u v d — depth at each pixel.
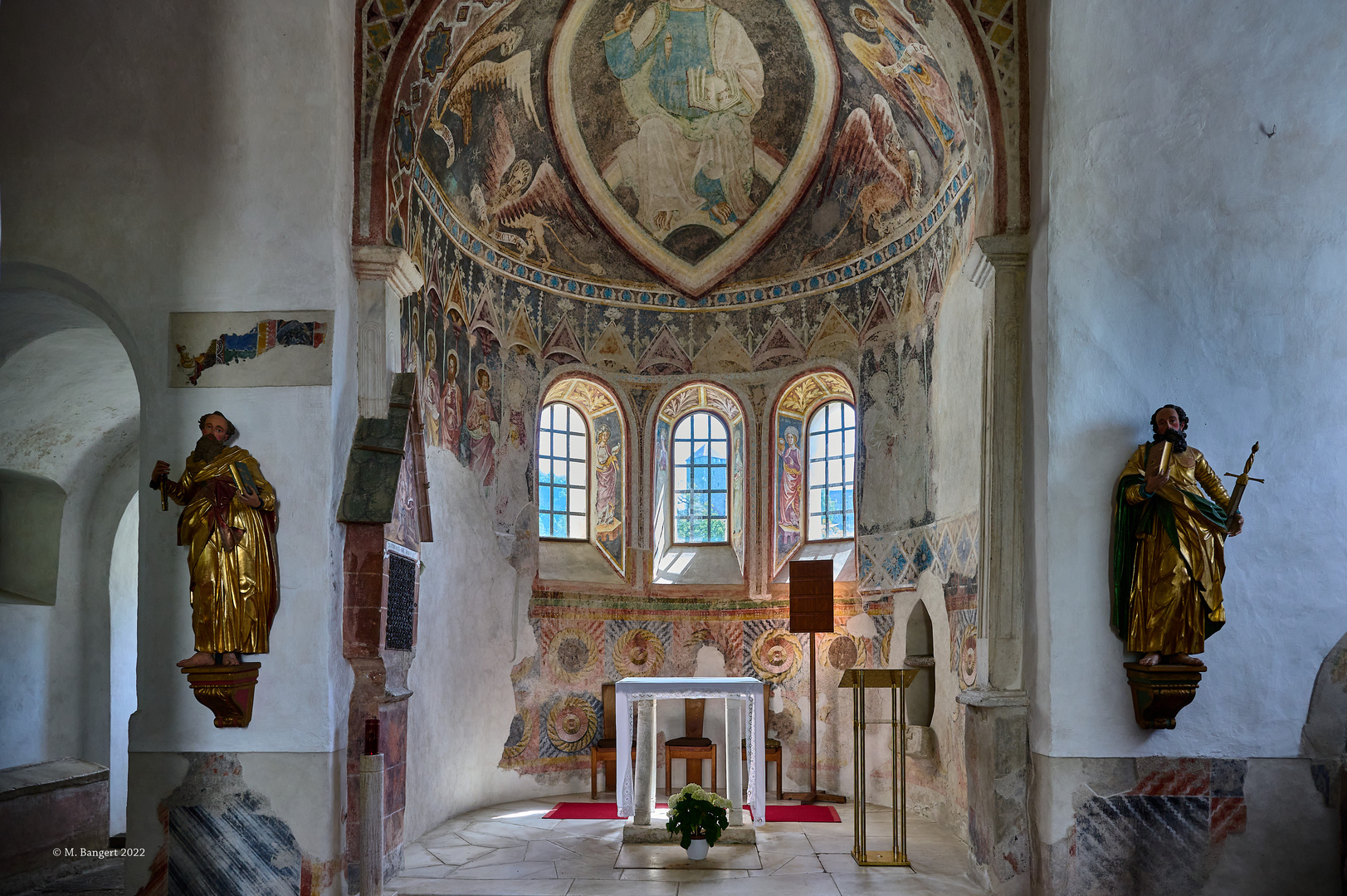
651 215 13.28
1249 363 8.04
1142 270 8.09
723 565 13.41
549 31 11.34
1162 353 8.05
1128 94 8.11
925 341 11.32
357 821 7.99
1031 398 8.29
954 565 10.22
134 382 10.26
